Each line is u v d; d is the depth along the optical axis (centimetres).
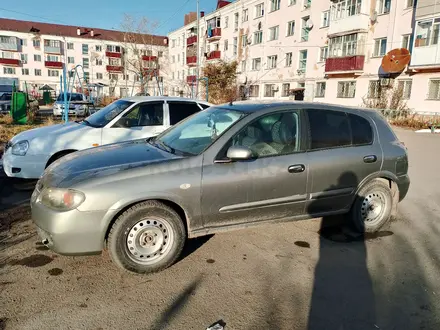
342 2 2536
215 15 4234
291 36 3097
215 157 333
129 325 246
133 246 306
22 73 5894
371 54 2428
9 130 1162
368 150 411
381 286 307
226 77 3428
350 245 391
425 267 343
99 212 291
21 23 6031
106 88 6012
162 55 5916
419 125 1988
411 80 2183
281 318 259
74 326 242
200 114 427
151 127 615
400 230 440
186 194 317
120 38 6344
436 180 732
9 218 434
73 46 6066
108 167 317
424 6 2023
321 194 383
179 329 243
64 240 290
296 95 3117
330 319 260
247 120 354
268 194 353
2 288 284
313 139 382
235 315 261
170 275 315
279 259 352
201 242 384
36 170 540
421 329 251
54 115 1897
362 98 2464
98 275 311
